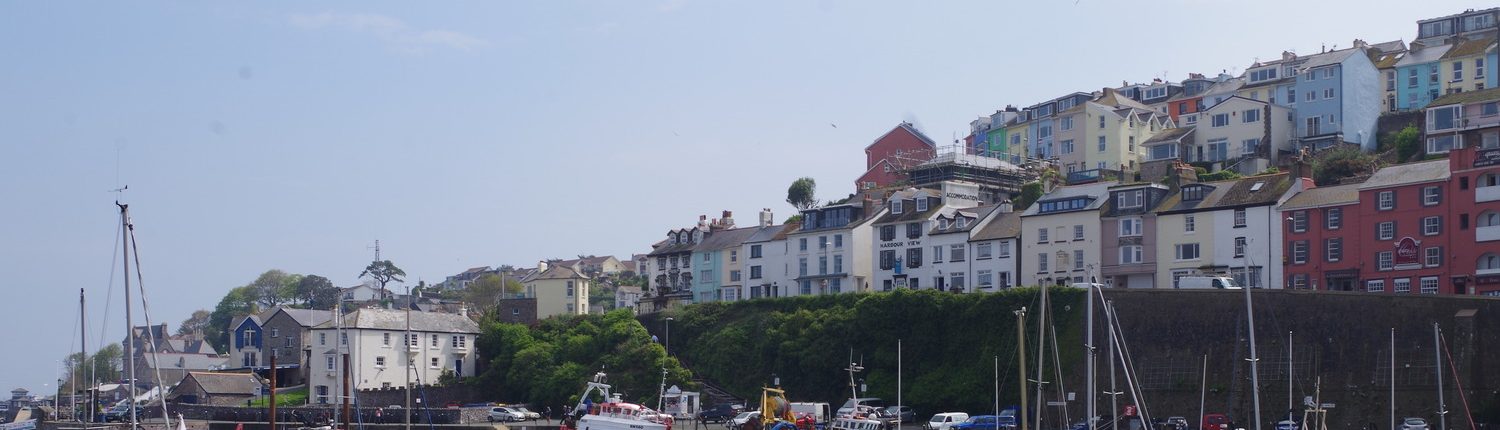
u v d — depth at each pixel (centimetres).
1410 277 11588
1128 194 13250
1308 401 9475
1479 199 11300
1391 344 10319
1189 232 12812
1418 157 14175
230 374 15250
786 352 12912
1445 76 16388
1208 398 10706
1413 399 10206
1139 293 11119
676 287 17500
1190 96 19088
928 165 17712
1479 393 10069
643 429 9781
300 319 16888
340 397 14238
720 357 13588
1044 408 10938
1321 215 12156
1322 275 12062
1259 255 12400
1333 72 16550
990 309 11825
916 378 12038
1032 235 13700
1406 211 11706
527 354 14188
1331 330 10594
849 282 15138
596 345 14012
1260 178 12962
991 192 15775
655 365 13350
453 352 15025
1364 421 10331
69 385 19562
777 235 16138
